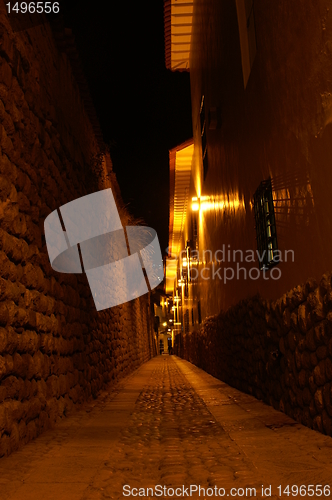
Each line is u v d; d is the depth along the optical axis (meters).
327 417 3.77
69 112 6.84
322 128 3.71
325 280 3.71
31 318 4.40
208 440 4.06
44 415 4.65
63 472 3.12
